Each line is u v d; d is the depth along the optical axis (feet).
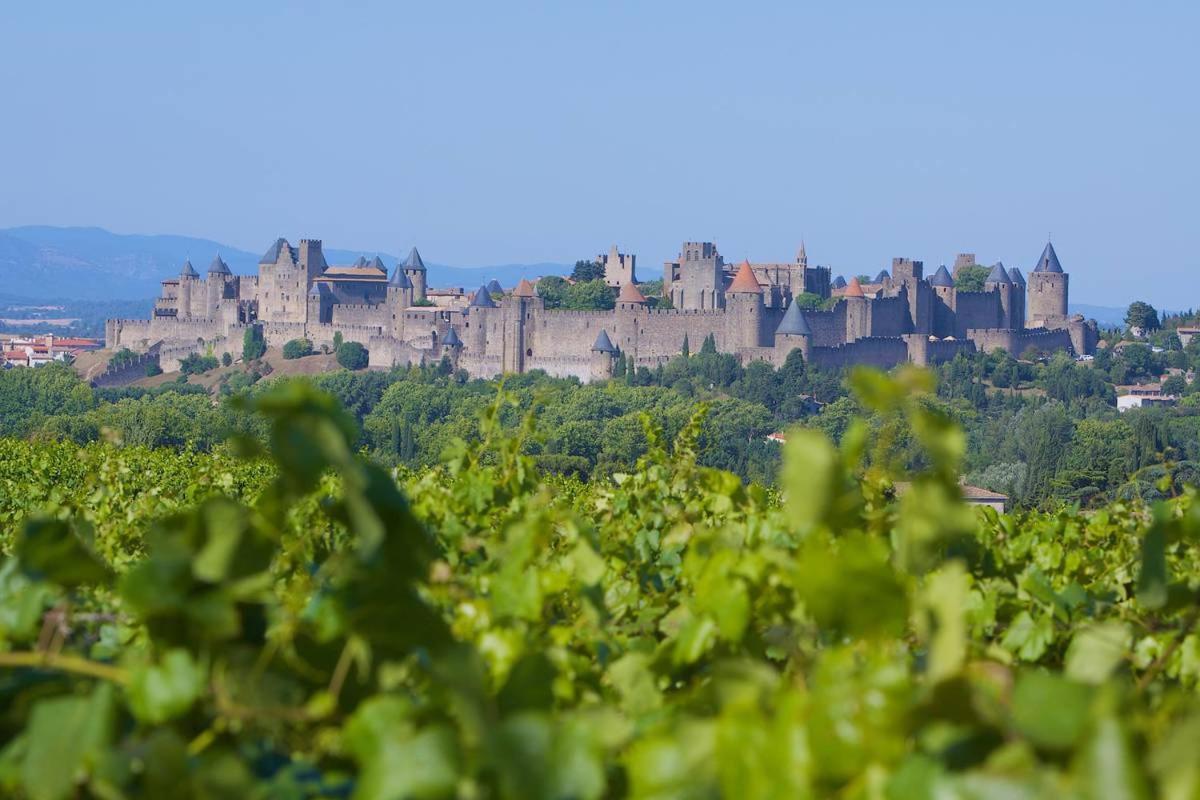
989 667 34.35
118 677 32.45
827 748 26.89
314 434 30.27
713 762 28.53
